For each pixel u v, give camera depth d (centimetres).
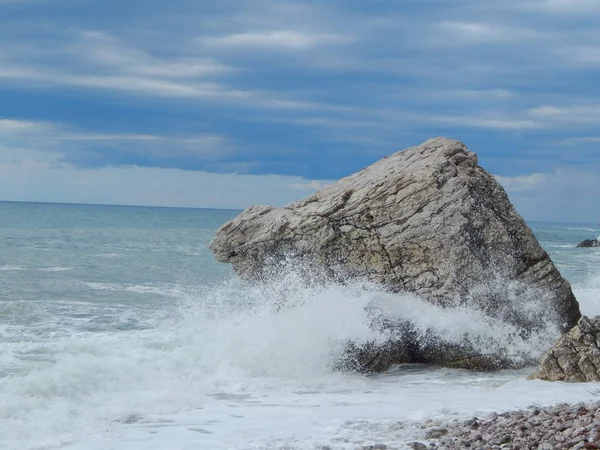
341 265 1505
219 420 946
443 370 1365
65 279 2553
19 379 1084
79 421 934
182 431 887
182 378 1209
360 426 894
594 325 1202
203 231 6650
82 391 1080
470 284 1412
